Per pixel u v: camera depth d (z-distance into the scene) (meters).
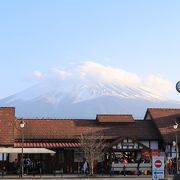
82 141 54.22
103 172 53.50
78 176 49.19
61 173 51.41
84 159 55.72
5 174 52.84
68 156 56.94
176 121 60.78
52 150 56.72
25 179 44.94
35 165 56.12
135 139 56.75
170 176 47.31
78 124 60.38
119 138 56.94
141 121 61.97
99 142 55.53
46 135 57.97
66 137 58.09
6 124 56.97
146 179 43.56
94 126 60.22
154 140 59.50
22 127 51.81
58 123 60.19
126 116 61.34
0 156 55.31
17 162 55.34
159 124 60.22
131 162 55.22
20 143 56.56
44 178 46.06
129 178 45.41
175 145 55.84
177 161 50.28
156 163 31.77
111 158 56.03
